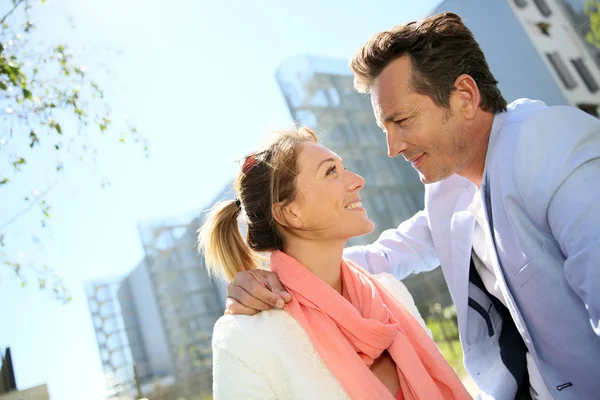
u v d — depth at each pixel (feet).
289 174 3.90
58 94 11.00
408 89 4.35
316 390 3.34
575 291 3.67
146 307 65.67
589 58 39.99
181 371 62.23
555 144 3.77
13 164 10.50
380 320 3.78
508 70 43.42
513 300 4.30
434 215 5.35
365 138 48.24
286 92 49.44
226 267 4.39
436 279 38.50
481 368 5.07
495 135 4.35
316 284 3.73
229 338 3.47
